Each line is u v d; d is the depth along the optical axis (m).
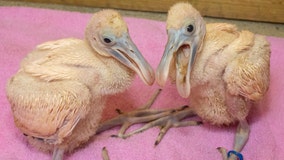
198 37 0.48
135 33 0.74
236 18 0.80
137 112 0.61
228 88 0.51
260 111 0.61
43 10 0.79
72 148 0.55
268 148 0.57
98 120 0.55
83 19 0.78
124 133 0.59
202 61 0.50
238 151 0.56
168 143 0.57
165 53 0.48
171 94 0.64
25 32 0.75
